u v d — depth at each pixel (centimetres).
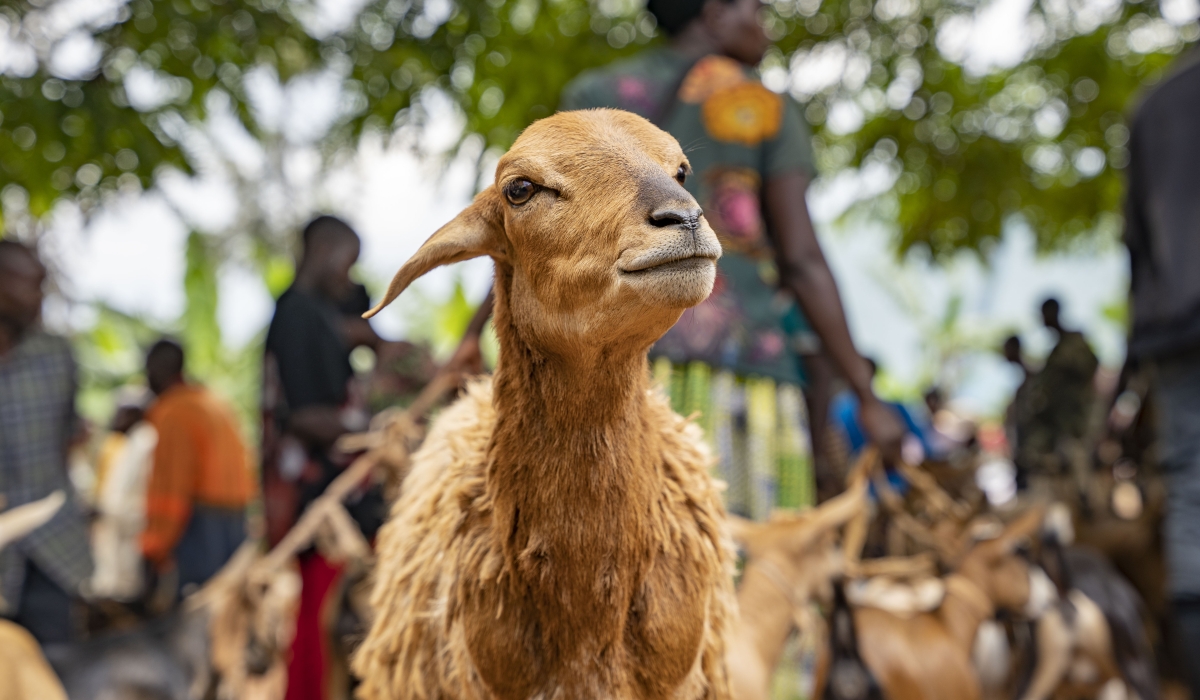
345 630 354
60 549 396
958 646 395
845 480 432
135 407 822
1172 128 324
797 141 306
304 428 381
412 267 196
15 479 389
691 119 298
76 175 580
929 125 799
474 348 309
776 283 326
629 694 192
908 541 480
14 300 390
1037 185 912
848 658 352
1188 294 308
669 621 195
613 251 179
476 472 211
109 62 561
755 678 296
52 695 339
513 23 645
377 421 403
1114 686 456
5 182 582
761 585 324
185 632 400
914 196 868
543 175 188
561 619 190
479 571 196
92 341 1598
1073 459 608
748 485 293
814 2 741
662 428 220
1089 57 793
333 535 353
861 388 313
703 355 285
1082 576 478
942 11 741
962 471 533
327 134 653
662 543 197
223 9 586
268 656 386
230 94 618
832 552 344
